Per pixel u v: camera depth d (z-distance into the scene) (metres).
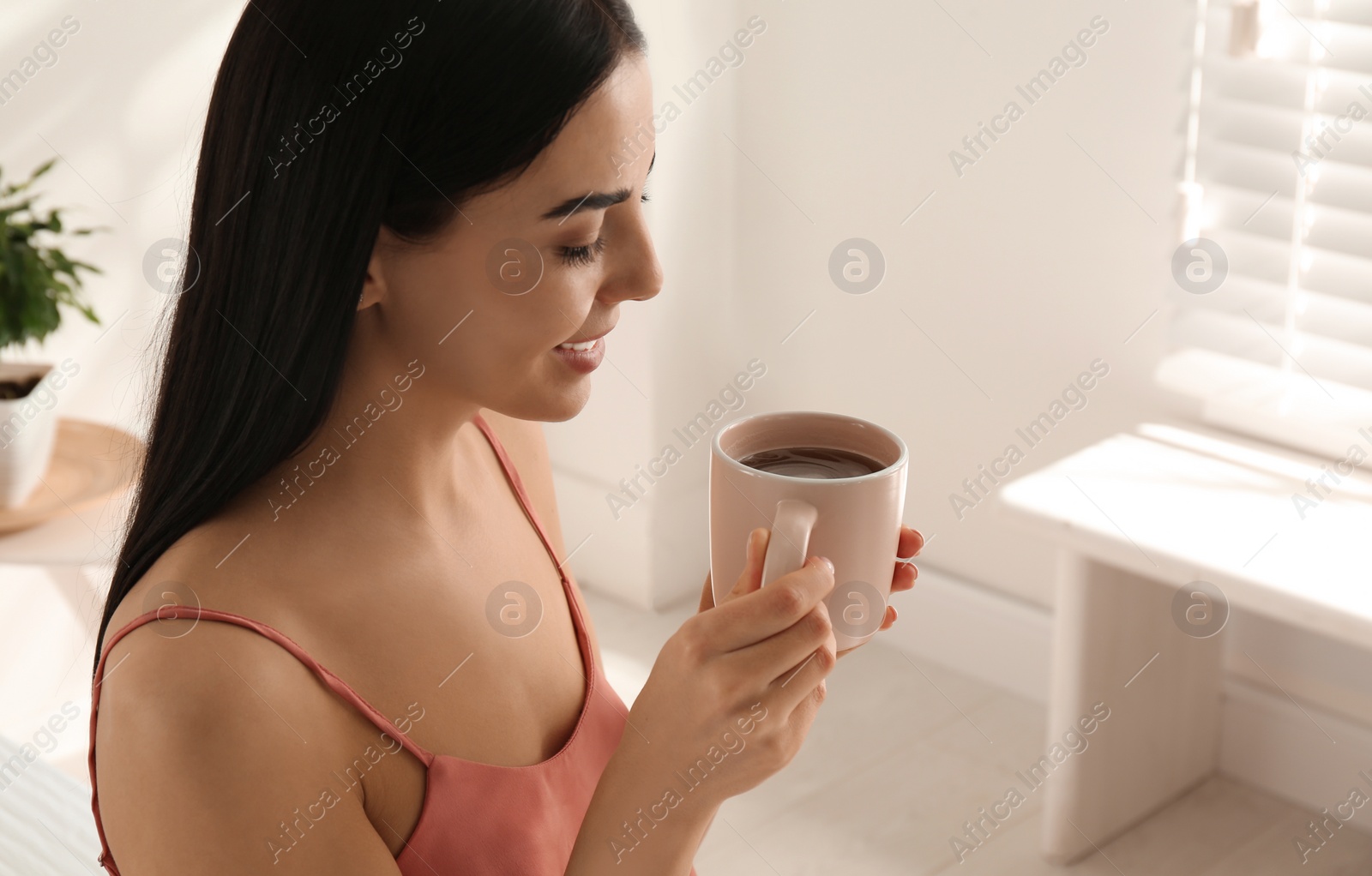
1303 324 1.89
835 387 2.51
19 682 2.22
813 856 1.99
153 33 2.14
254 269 0.61
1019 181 2.14
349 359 0.65
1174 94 1.92
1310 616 1.50
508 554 0.79
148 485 0.66
